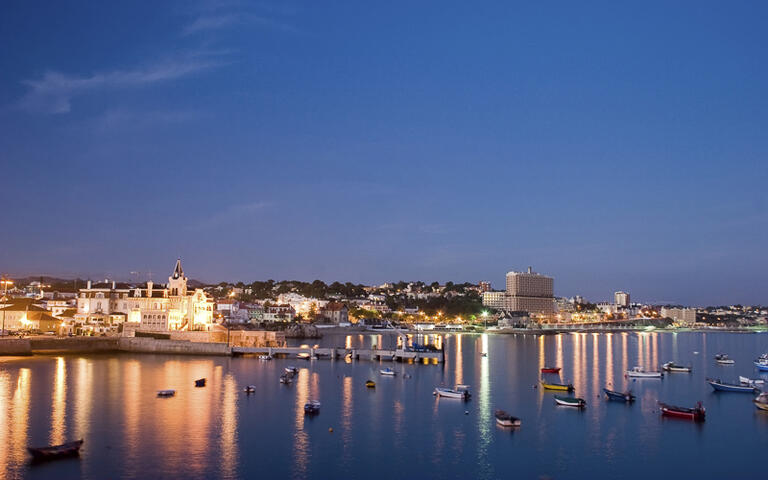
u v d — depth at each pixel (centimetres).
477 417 12269
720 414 13012
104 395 13675
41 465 8906
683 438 10969
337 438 10556
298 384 15912
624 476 9006
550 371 19775
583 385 17062
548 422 11962
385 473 8894
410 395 14588
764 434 11306
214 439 10319
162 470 8788
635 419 12344
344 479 8638
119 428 10856
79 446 9506
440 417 12225
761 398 13550
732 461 9731
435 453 9831
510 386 16388
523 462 9488
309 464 9188
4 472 8594
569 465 9412
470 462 9444
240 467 8988
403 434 10894
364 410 12750
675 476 9050
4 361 19775
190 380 16138
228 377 16862
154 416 11769
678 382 18150
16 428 10719
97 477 8462
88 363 19400
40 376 16288
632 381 18200
